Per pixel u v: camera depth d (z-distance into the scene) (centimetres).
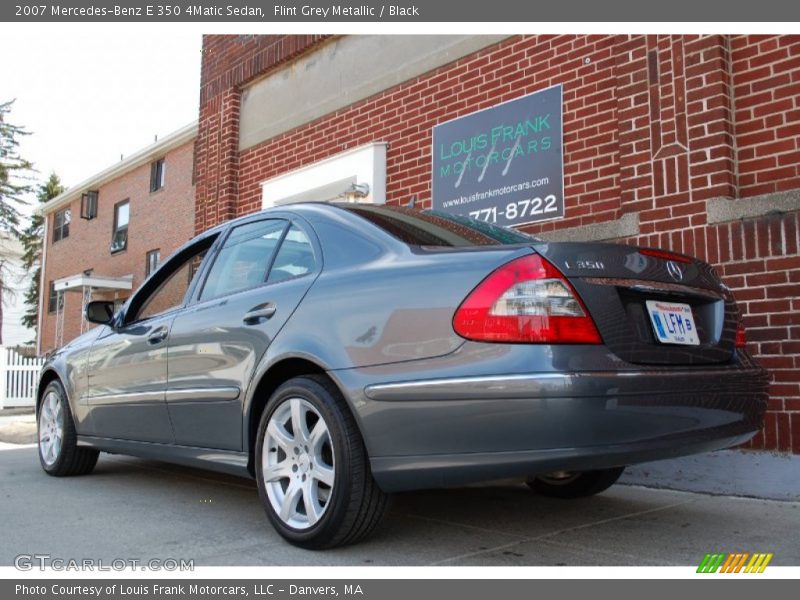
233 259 401
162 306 448
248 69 929
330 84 814
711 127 470
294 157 859
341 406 298
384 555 304
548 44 596
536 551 310
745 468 422
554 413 244
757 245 438
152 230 2053
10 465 593
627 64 521
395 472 279
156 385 413
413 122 712
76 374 499
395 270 299
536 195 590
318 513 305
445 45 684
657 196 493
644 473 464
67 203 2588
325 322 312
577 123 568
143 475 527
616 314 265
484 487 454
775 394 421
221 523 367
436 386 266
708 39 476
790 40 452
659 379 261
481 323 261
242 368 350
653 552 307
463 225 372
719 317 308
